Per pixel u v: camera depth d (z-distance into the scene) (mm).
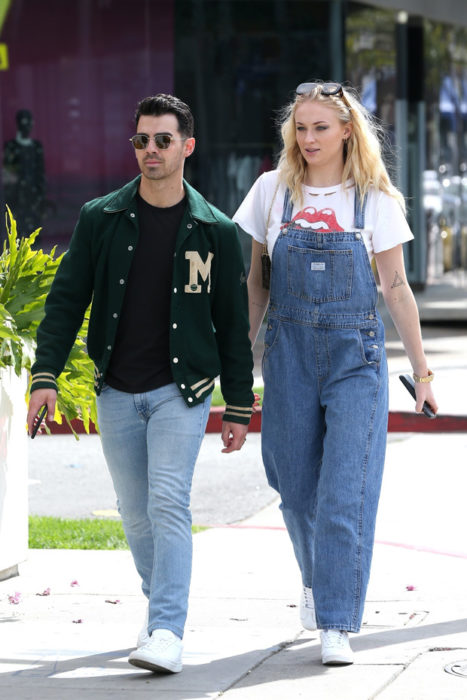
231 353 10312
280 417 10430
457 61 53188
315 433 10477
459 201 52656
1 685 9617
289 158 10461
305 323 10273
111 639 10891
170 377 10008
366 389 10203
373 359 10250
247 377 10336
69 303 10242
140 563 10602
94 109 40781
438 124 51688
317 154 10242
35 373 10125
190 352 9977
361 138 10297
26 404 13320
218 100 41750
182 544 9883
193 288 9945
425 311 49000
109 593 12547
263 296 10898
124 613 11773
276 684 9555
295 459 10477
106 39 40719
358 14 43781
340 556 10000
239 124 41969
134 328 10000
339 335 10227
